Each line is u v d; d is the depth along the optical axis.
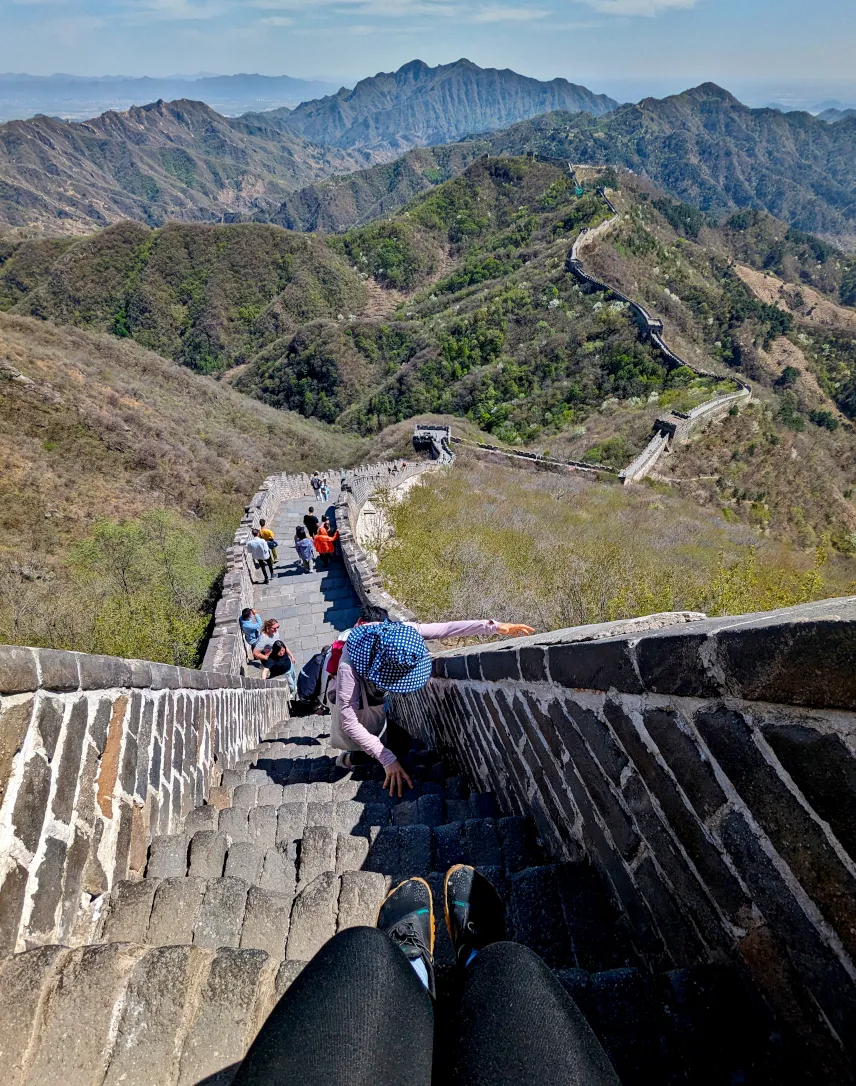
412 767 4.95
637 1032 1.45
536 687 2.52
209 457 29.70
